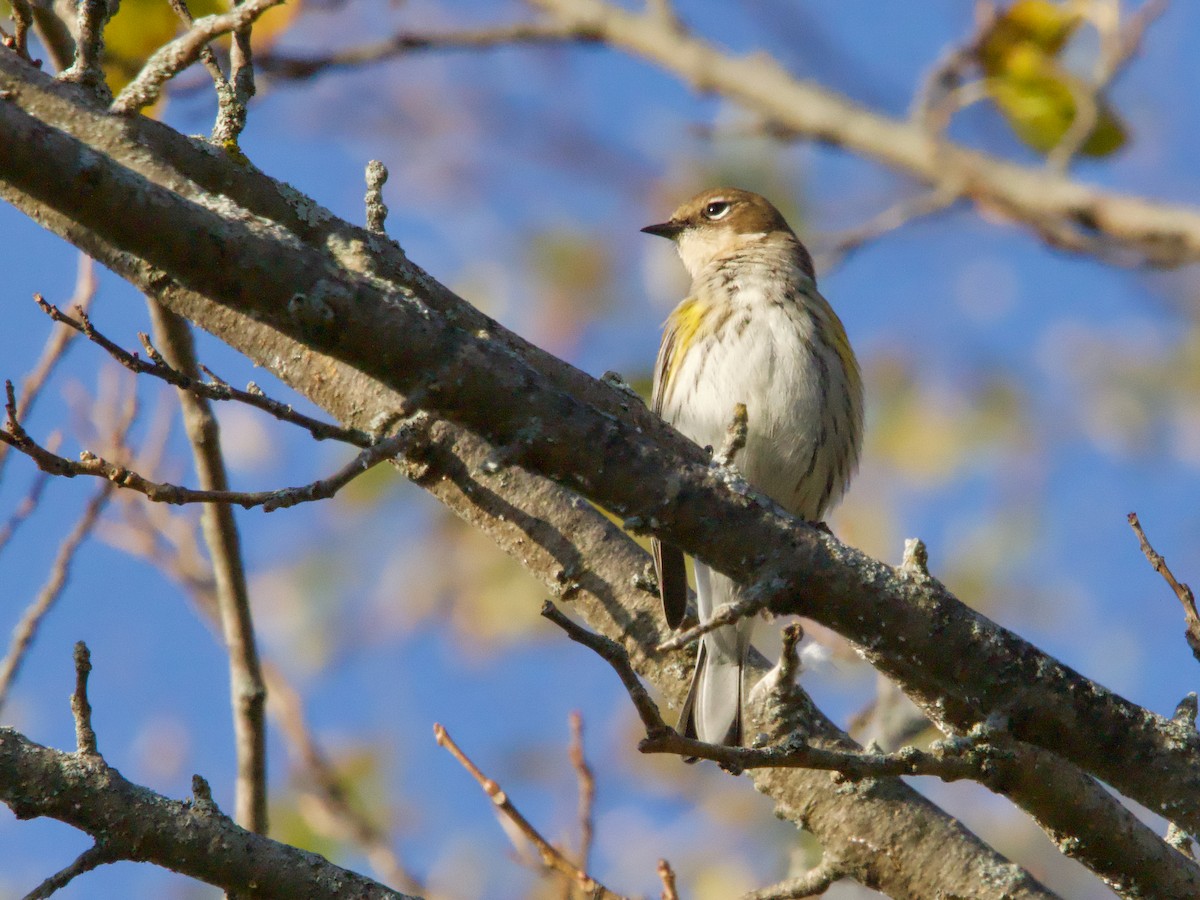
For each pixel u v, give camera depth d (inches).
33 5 325.1
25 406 393.1
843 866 329.1
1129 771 266.7
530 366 251.8
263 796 362.9
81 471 219.8
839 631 264.5
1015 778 287.7
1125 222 470.3
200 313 321.7
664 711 500.4
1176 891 296.4
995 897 320.5
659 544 349.4
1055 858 582.2
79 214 220.8
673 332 492.1
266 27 482.3
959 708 285.6
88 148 219.6
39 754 256.4
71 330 398.9
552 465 250.1
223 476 370.0
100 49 261.7
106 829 256.7
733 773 240.8
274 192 276.5
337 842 466.0
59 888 253.9
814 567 257.4
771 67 543.5
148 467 469.7
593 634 226.7
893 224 516.7
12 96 255.6
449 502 358.9
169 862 259.9
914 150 513.0
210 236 226.2
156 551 466.3
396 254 281.9
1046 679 263.9
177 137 271.6
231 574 367.9
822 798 332.8
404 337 237.9
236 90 281.1
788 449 460.4
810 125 535.5
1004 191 490.3
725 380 464.8
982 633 262.4
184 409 365.1
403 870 424.2
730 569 259.3
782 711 339.0
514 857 405.1
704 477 256.4
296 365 327.0
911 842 327.0
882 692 415.2
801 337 466.6
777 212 597.6
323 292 232.5
